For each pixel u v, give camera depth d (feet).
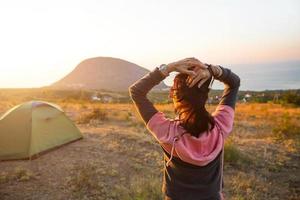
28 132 28.37
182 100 5.79
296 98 123.13
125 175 25.34
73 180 23.25
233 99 6.50
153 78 6.03
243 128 49.19
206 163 5.89
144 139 35.58
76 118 51.01
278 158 32.14
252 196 23.50
